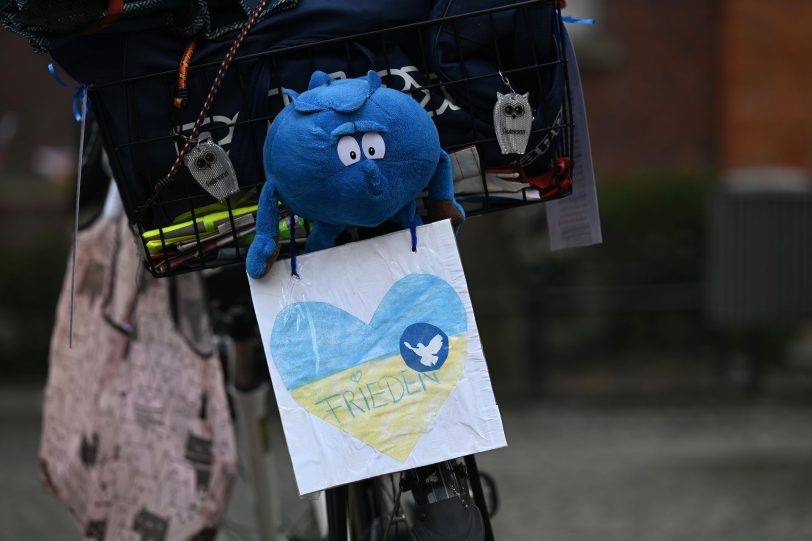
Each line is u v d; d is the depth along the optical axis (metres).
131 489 6.91
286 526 8.12
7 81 25.67
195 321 6.94
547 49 5.25
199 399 6.87
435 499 4.93
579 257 22.12
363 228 5.34
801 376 21.48
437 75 5.21
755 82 24.73
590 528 12.03
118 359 7.07
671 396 20.67
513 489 14.11
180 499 6.78
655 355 22.19
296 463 4.73
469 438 4.80
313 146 4.59
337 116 4.62
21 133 25.62
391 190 4.67
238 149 5.19
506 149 5.14
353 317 4.87
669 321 22.09
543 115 5.29
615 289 21.61
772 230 19.03
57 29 5.05
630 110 25.70
